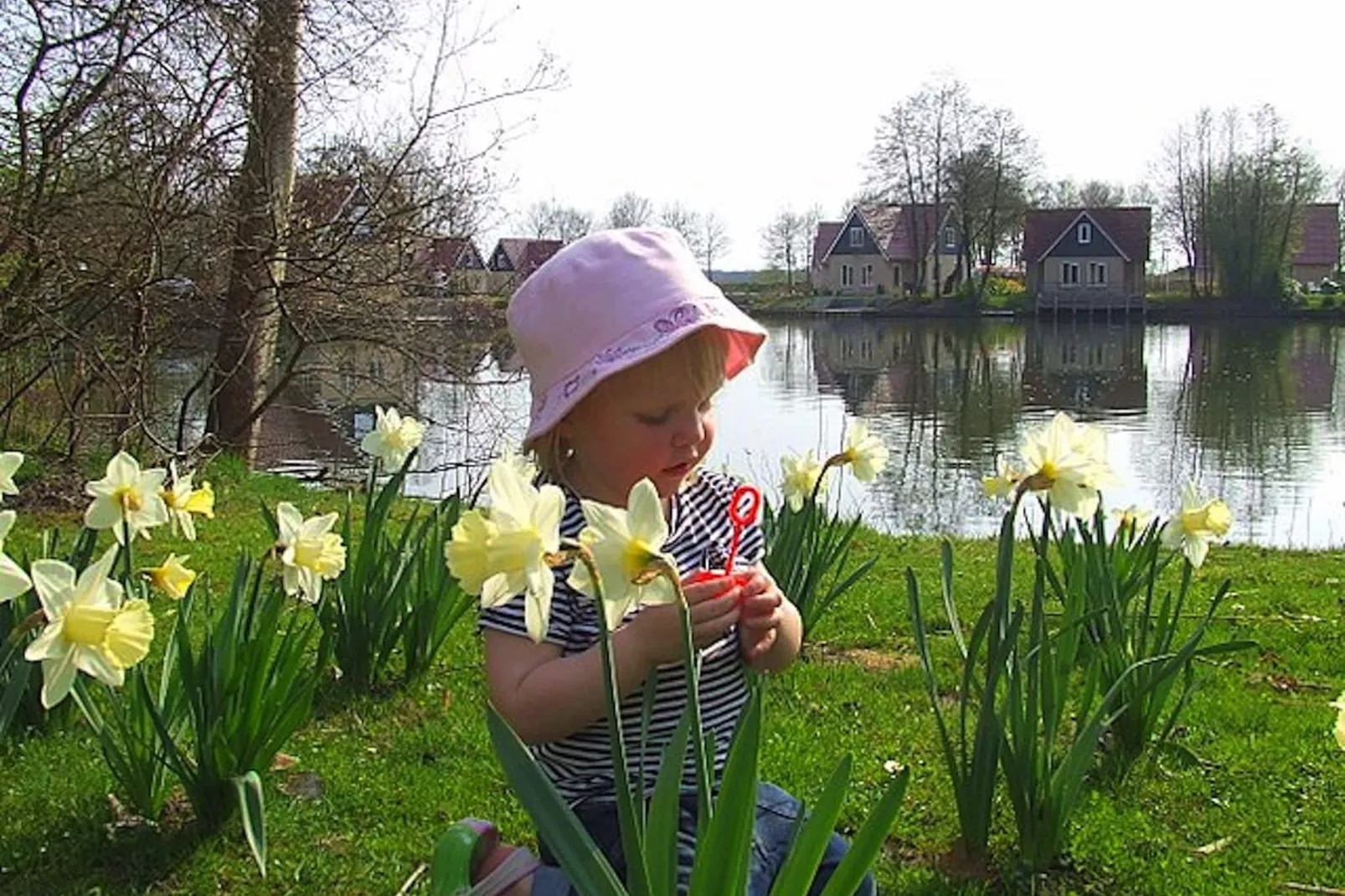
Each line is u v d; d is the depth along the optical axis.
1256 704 4.52
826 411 22.84
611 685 1.74
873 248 69.25
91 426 9.94
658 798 1.79
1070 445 2.96
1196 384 28.80
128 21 8.75
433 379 11.27
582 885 1.70
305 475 11.58
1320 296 58.25
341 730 4.11
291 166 10.39
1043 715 3.17
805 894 1.83
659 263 2.33
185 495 3.66
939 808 3.55
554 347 2.30
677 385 2.28
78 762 3.65
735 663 2.39
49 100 8.97
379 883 3.10
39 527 7.81
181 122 9.32
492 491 1.64
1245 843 3.36
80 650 2.29
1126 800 3.61
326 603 4.22
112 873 3.09
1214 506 3.70
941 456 17.45
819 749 4.00
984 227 62.34
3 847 3.14
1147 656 3.83
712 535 2.48
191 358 12.09
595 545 1.67
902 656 5.26
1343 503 12.49
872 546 8.41
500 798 3.60
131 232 9.30
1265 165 55.84
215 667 3.22
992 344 44.16
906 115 62.06
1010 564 3.02
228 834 3.26
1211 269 58.22
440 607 4.57
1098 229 61.47
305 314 10.67
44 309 9.07
